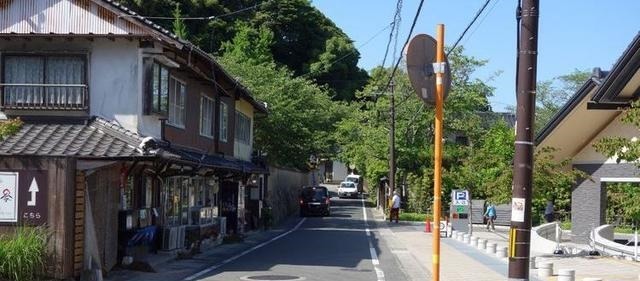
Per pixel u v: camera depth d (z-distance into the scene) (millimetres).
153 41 18297
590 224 22812
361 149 51375
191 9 46656
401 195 51312
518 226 9055
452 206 32594
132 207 18281
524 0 9188
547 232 26719
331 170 104188
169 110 20812
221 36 48281
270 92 41312
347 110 55031
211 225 24594
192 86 23625
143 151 15539
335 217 47969
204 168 22828
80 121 17969
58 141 16125
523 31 9188
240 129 33188
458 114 50562
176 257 19547
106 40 18359
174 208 22391
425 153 49875
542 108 67688
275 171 43938
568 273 13438
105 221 14984
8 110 18000
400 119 49812
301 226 38625
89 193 14156
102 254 14773
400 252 23031
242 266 17938
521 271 9008
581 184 23062
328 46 55875
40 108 17984
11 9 18438
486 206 39906
